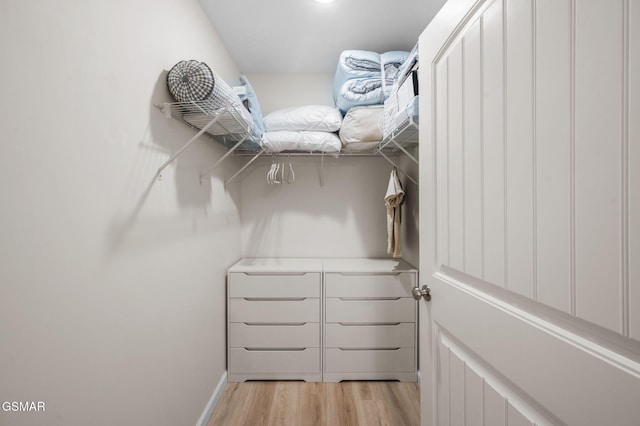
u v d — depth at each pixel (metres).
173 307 1.23
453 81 0.87
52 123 0.66
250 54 2.13
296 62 2.26
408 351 1.96
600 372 0.45
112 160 0.86
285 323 1.95
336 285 1.96
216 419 1.60
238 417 1.62
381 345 1.96
